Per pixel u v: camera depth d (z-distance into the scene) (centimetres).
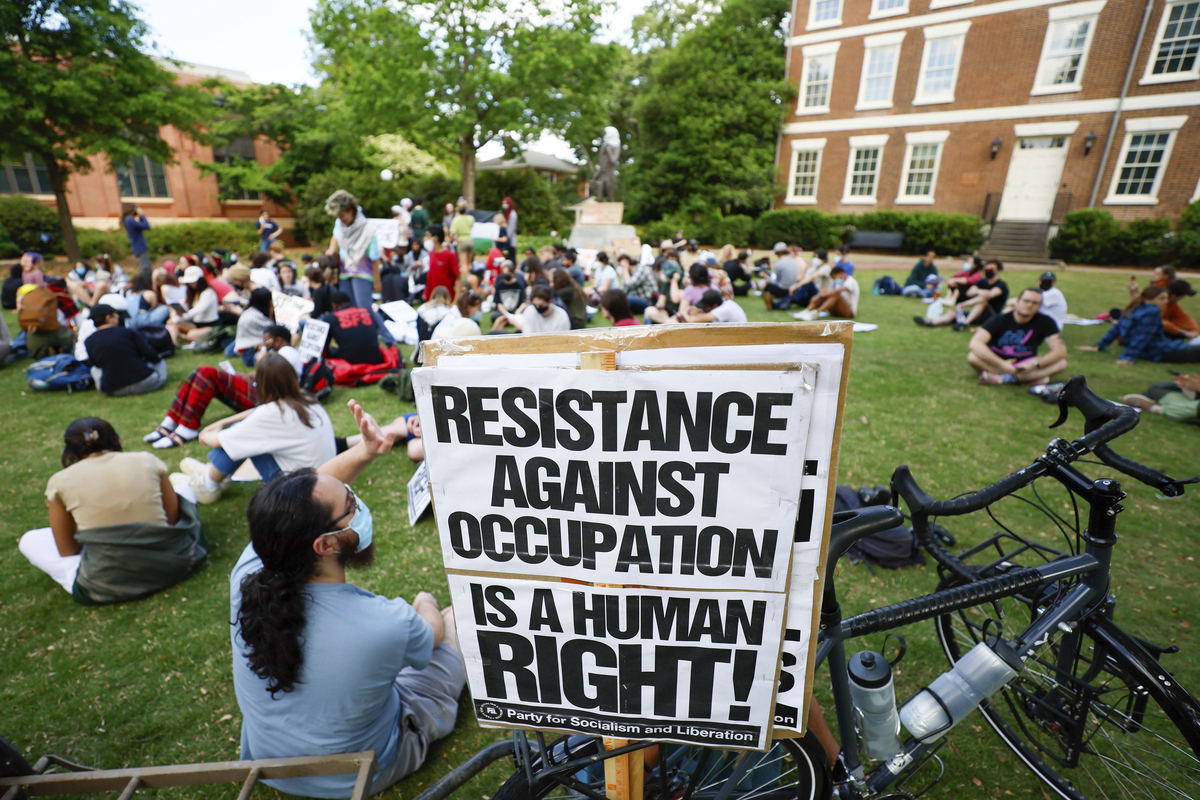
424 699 210
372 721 180
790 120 2164
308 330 563
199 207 2356
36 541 291
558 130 2189
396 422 442
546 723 130
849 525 144
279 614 156
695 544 108
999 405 548
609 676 122
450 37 1998
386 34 2022
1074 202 1709
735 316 664
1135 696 194
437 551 332
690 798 162
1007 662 156
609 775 147
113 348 575
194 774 164
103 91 1484
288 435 349
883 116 1964
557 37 1983
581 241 1739
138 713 232
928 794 197
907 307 1075
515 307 777
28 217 1767
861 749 172
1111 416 185
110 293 773
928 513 200
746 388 95
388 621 170
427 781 202
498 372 103
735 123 2178
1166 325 680
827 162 2111
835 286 956
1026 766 206
